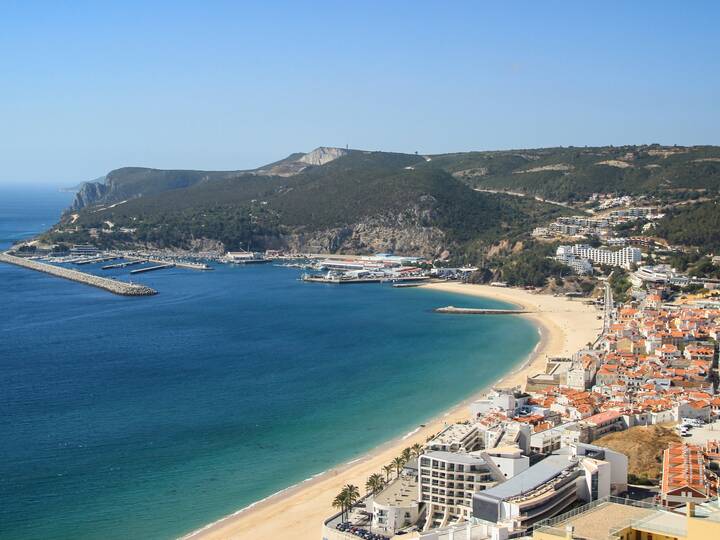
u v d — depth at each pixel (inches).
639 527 4473.4
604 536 4918.8
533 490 7126.0
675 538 4352.9
